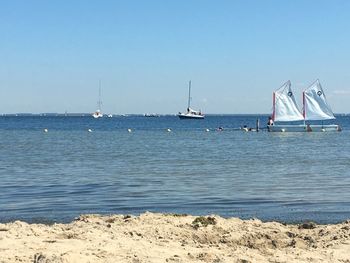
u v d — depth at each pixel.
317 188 25.86
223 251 11.77
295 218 17.92
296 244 12.94
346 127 128.62
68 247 11.40
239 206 20.52
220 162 41.44
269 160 43.62
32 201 21.56
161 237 13.05
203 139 78.31
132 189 25.36
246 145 64.62
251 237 13.42
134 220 14.96
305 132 96.56
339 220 17.53
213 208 20.08
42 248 11.31
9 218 17.78
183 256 11.09
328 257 11.34
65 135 91.94
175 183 27.78
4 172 33.34
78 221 15.29
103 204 20.91
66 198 22.44
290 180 29.31
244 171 34.56
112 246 11.60
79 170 34.75
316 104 96.50
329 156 48.03
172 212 19.11
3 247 11.45
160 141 73.12
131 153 50.91
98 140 75.88
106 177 30.56
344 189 25.44
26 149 56.41
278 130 96.31
